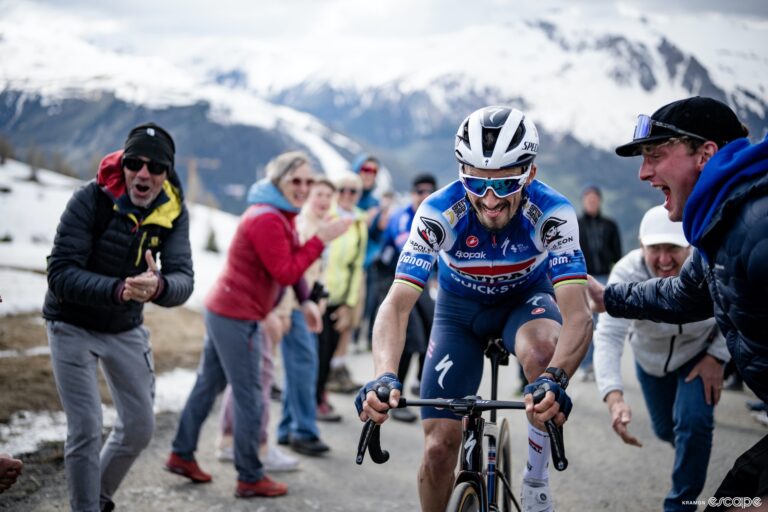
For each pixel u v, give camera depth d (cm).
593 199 801
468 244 299
